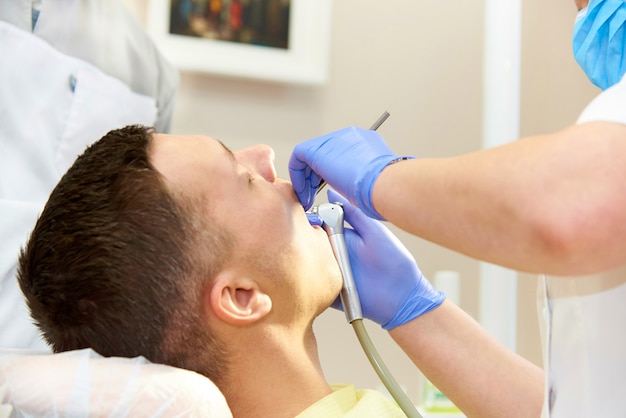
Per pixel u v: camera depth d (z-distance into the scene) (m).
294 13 1.74
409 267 1.12
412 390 1.75
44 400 0.79
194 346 0.93
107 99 1.52
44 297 0.93
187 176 0.94
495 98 1.74
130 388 0.81
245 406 0.95
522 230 0.64
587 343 0.79
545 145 0.66
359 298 1.11
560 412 0.81
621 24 0.84
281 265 0.95
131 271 0.89
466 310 1.81
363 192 0.83
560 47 1.81
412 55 1.85
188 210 0.92
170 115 1.67
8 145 1.37
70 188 0.95
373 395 1.03
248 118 1.74
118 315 0.90
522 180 0.64
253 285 0.94
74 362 0.83
